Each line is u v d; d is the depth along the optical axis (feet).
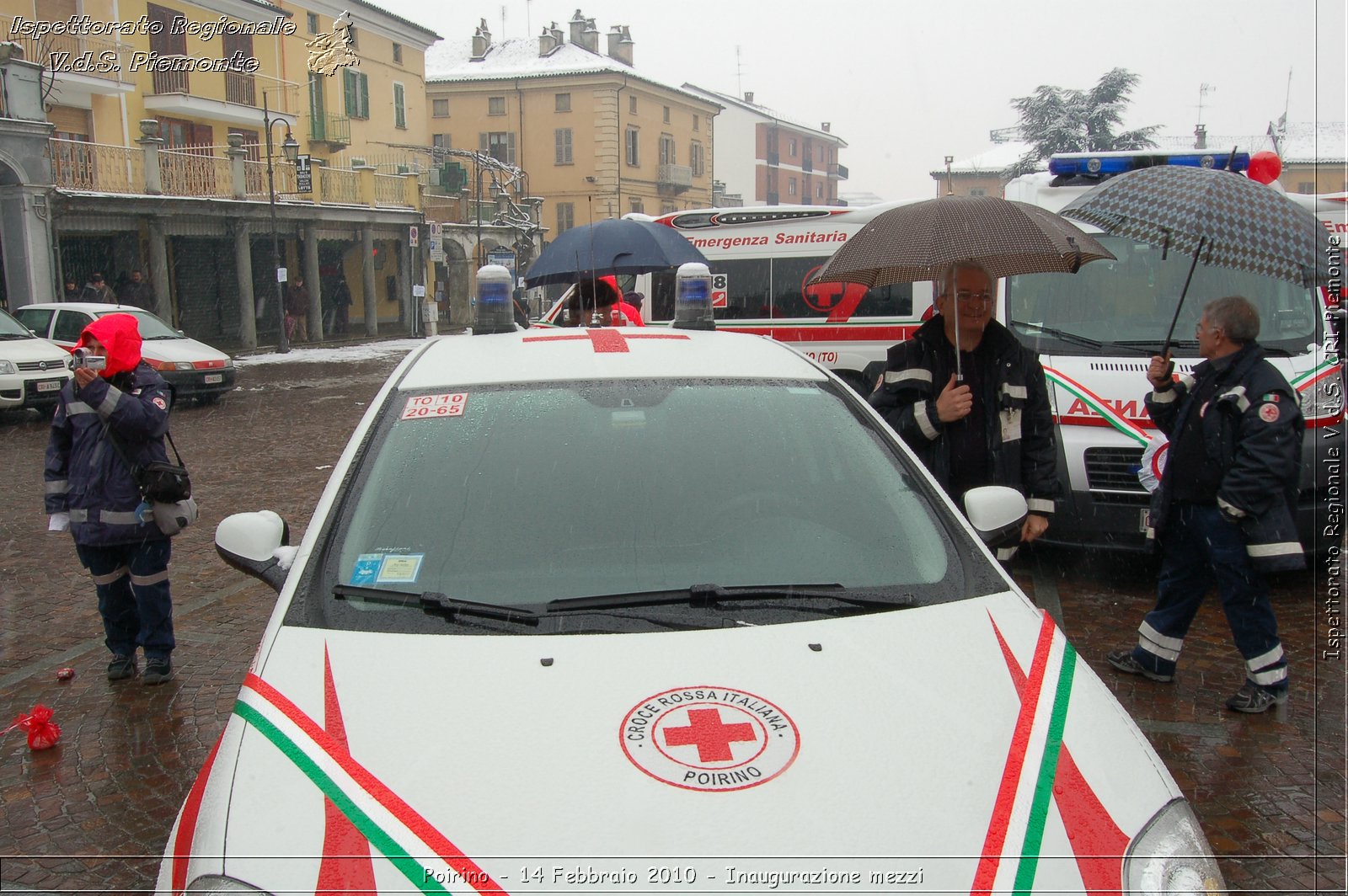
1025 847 5.86
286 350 83.41
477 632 7.50
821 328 31.99
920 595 8.14
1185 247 13.62
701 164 185.57
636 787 6.05
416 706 6.72
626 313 21.61
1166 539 14.82
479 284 12.53
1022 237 11.62
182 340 52.03
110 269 81.82
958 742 6.54
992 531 9.36
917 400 13.41
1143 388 19.49
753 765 6.22
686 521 8.67
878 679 7.06
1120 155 22.89
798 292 32.30
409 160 127.24
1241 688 14.97
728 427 9.70
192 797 6.75
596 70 155.02
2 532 26.17
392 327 115.14
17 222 66.03
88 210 70.74
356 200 100.94
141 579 15.57
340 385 60.80
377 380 63.62
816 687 6.93
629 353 10.94
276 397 54.90
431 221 112.88
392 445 9.35
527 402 9.87
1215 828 11.32
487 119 161.79
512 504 8.73
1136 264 21.50
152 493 15.08
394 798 6.04
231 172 83.92
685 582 8.10
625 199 161.89
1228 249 12.05
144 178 76.38
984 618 7.88
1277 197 12.29
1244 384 13.41
